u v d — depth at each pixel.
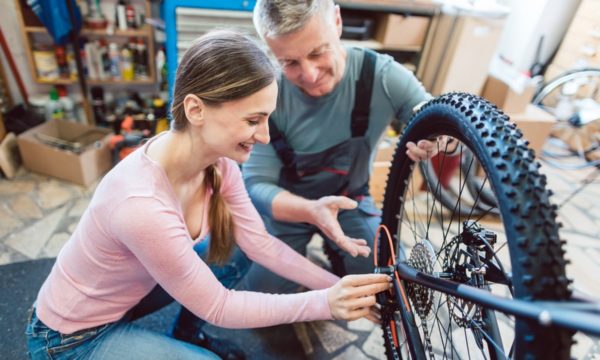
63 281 0.84
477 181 1.80
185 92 0.67
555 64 2.81
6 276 1.53
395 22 2.12
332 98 1.16
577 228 2.13
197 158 0.77
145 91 2.60
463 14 1.99
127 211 0.70
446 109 0.69
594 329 0.33
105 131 2.20
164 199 0.75
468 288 0.55
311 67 1.00
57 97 2.34
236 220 1.02
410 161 0.91
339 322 1.48
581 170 2.65
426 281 0.68
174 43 1.93
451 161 1.87
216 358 0.96
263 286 1.36
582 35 2.61
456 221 1.90
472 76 2.16
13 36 2.23
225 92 0.64
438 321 0.93
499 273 0.63
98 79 2.34
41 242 1.71
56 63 2.27
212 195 0.94
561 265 0.46
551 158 2.75
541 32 2.69
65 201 1.96
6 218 1.82
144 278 0.87
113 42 2.36
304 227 1.41
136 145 2.21
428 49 2.23
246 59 0.64
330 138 1.24
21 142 2.04
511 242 0.49
